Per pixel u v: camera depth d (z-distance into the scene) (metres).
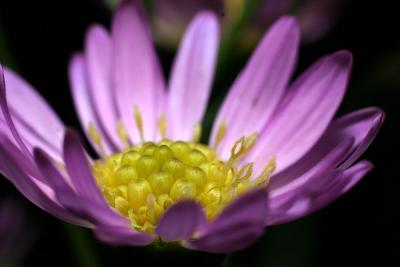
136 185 0.09
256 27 0.12
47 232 0.11
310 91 0.09
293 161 0.09
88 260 0.10
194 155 0.09
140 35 0.10
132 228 0.09
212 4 0.12
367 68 0.12
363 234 0.12
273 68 0.10
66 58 0.12
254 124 0.10
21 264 0.11
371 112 0.09
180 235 0.08
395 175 0.12
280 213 0.08
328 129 0.09
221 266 0.09
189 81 0.10
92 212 0.08
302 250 0.10
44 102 0.10
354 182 0.08
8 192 0.12
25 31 0.12
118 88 0.10
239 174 0.09
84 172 0.08
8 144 0.08
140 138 0.10
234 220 0.08
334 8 0.13
